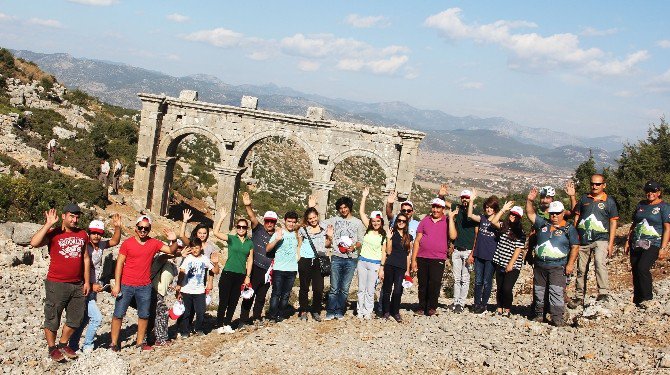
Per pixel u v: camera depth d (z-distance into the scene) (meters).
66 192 33.72
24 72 64.25
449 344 12.70
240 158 42.22
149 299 13.30
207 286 14.98
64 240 12.20
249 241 14.81
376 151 40.81
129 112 76.00
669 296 15.25
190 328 15.21
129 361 12.41
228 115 41.91
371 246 15.31
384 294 15.36
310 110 41.47
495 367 11.29
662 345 11.93
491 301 20.98
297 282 27.28
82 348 13.39
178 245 13.90
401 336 13.56
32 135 45.22
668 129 47.56
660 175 43.22
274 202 66.88
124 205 39.66
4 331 13.52
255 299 15.51
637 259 14.63
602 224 14.88
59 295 12.16
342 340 13.38
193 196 53.62
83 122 56.09
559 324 13.69
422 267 15.71
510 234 14.87
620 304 14.73
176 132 42.50
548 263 13.73
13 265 19.14
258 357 12.23
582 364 11.13
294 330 14.30
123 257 13.10
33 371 11.63
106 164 40.28
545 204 15.16
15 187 27.17
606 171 47.34
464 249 15.91
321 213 41.38
